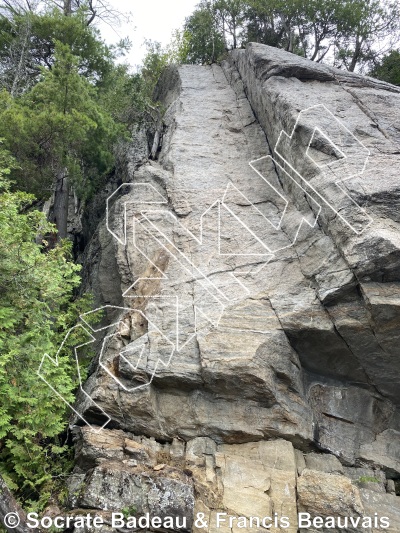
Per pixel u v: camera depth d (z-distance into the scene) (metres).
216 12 21.06
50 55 18.50
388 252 8.03
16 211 10.14
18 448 8.00
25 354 8.55
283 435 8.36
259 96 13.44
